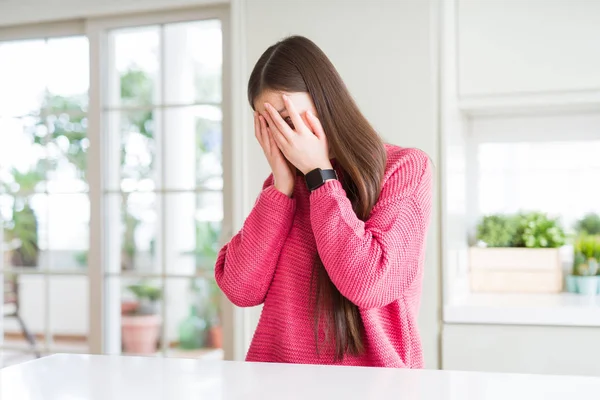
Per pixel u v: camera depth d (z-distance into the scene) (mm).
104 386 810
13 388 807
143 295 3381
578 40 2113
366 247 1047
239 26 2385
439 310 2156
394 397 729
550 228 2447
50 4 2734
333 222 1067
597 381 808
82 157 2910
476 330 2092
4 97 2982
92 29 2742
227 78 2562
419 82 2205
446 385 788
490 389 765
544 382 805
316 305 1126
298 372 876
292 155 1127
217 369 905
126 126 2824
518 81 2166
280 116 1143
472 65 2201
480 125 2596
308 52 1139
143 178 2793
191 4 2527
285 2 2338
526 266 2424
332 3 2293
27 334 3209
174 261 2812
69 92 2885
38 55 2920
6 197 3012
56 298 3680
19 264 3008
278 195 1180
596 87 2098
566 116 2506
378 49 2246
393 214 1089
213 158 2973
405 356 1142
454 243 2242
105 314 2787
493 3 2180
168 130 2756
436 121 2188
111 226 2807
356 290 1038
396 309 1151
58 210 2938
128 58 2754
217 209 3029
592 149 2480
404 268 1078
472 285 2488
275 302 1188
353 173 1110
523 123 2551
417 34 2211
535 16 2146
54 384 826
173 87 2736
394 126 2225
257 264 1178
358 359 1130
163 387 799
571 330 2012
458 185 2359
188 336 3365
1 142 2996
